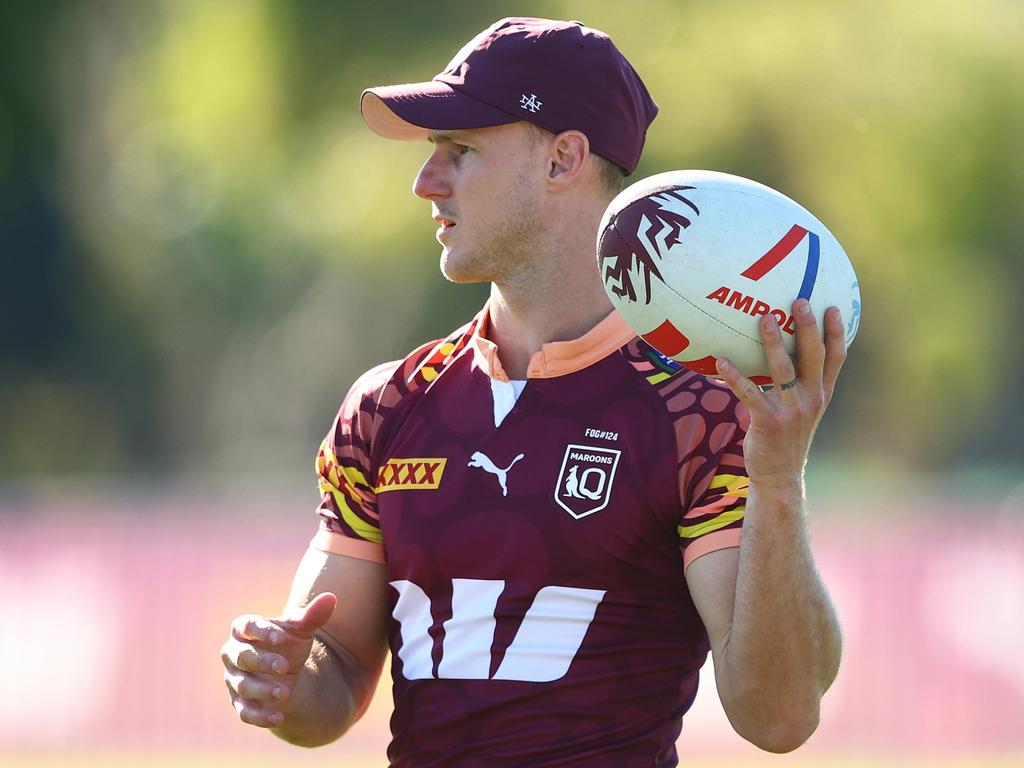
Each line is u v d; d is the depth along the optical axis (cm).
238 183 9169
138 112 9394
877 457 7825
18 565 3183
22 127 9725
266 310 9331
